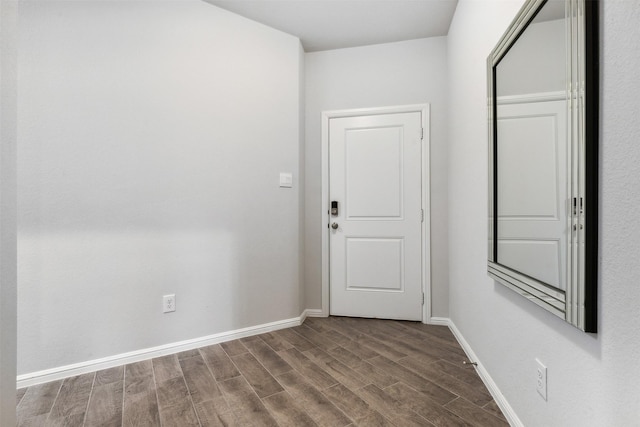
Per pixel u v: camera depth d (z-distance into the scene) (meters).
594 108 0.79
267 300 2.49
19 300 1.68
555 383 0.99
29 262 1.71
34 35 1.71
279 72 2.56
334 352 2.09
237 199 2.36
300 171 2.71
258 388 1.65
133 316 1.97
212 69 2.25
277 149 2.55
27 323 1.70
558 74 0.93
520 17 1.15
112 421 1.40
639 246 0.66
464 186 2.05
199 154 2.20
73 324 1.80
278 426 1.36
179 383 1.71
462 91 2.08
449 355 2.03
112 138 1.91
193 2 2.18
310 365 1.90
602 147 0.77
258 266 2.45
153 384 1.70
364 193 2.80
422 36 2.66
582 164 0.81
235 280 2.34
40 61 1.73
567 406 0.93
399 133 2.74
